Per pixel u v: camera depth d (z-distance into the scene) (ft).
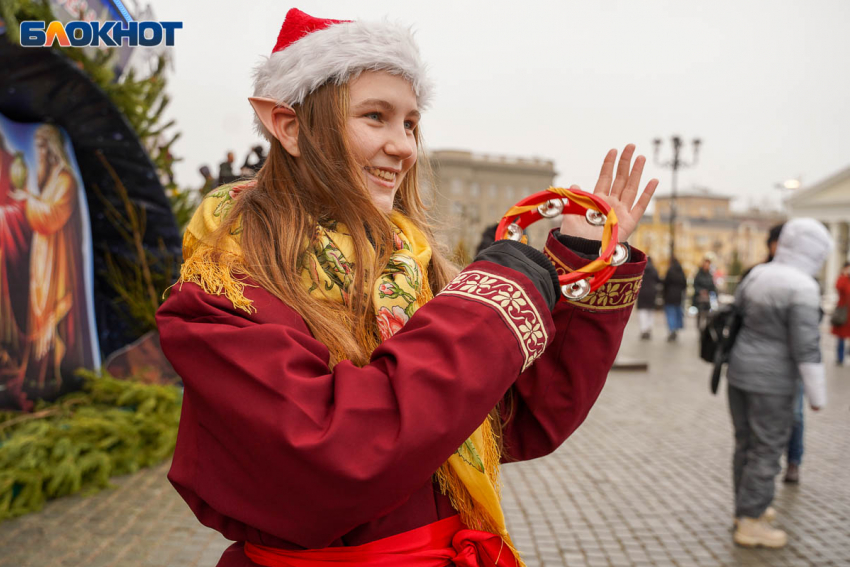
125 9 14.71
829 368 32.32
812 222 11.85
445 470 3.20
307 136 3.15
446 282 3.85
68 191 16.12
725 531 12.35
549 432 3.59
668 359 35.68
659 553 11.41
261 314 2.81
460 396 2.51
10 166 14.62
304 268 3.04
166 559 10.64
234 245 3.06
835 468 16.26
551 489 14.60
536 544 11.75
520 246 3.00
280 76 3.24
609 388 26.73
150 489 13.65
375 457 2.42
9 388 14.39
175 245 17.62
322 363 2.73
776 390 11.50
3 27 11.82
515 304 2.75
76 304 16.46
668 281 44.75
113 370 16.88
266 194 3.21
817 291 11.38
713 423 20.70
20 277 14.75
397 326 3.11
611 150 3.46
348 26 3.14
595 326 3.46
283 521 2.61
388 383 2.57
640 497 14.08
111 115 14.94
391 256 3.29
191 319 2.85
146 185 16.49
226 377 2.60
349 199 3.11
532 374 3.58
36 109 14.49
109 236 17.61
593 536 12.09
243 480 2.66
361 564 2.95
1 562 10.34
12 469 12.36
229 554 3.35
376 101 3.13
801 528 12.57
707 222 246.27
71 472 12.94
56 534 11.44
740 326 12.17
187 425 2.99
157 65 15.85
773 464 11.60
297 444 2.41
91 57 14.17
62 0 13.12
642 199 3.40
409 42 3.18
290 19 3.45
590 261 3.26
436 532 3.14
